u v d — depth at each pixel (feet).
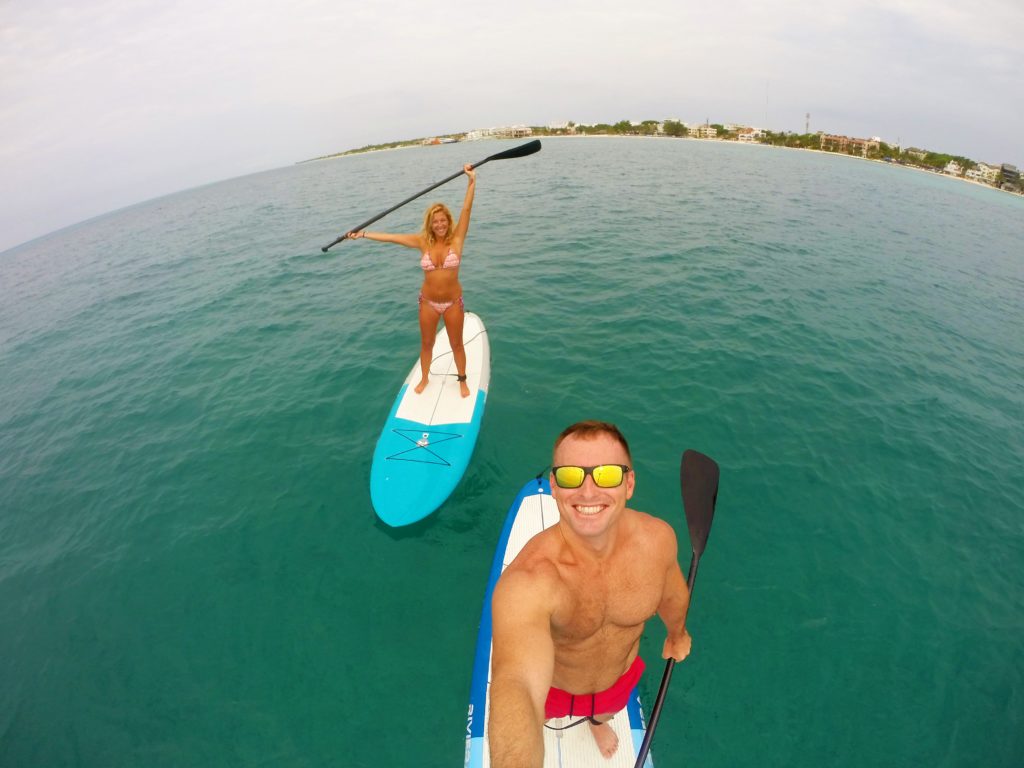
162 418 25.93
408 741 11.87
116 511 19.95
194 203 148.36
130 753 12.21
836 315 33.91
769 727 11.69
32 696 13.75
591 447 5.00
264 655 13.93
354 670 13.34
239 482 20.44
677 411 22.95
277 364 29.86
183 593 16.06
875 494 18.49
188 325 37.86
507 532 15.25
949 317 35.19
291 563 16.55
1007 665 13.09
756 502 17.99
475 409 21.36
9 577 17.79
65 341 39.88
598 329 31.12
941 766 11.12
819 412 23.11
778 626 13.84
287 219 77.36
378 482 18.35
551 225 57.82
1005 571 15.80
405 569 15.90
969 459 20.58
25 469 23.61
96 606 16.07
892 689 12.47
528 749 3.94
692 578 8.96
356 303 38.42
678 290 37.06
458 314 19.83
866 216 70.79
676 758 11.14
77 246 102.32
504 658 4.64
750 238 52.37
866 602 14.58
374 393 25.59
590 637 6.15
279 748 11.93
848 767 11.07
